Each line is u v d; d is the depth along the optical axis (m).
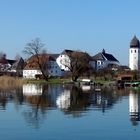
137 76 160.00
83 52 164.00
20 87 116.31
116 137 29.34
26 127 33.88
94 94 82.81
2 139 28.70
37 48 174.38
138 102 60.72
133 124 35.62
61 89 106.31
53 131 31.89
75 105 55.06
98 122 37.03
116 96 76.19
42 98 69.56
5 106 53.16
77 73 160.25
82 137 29.44
